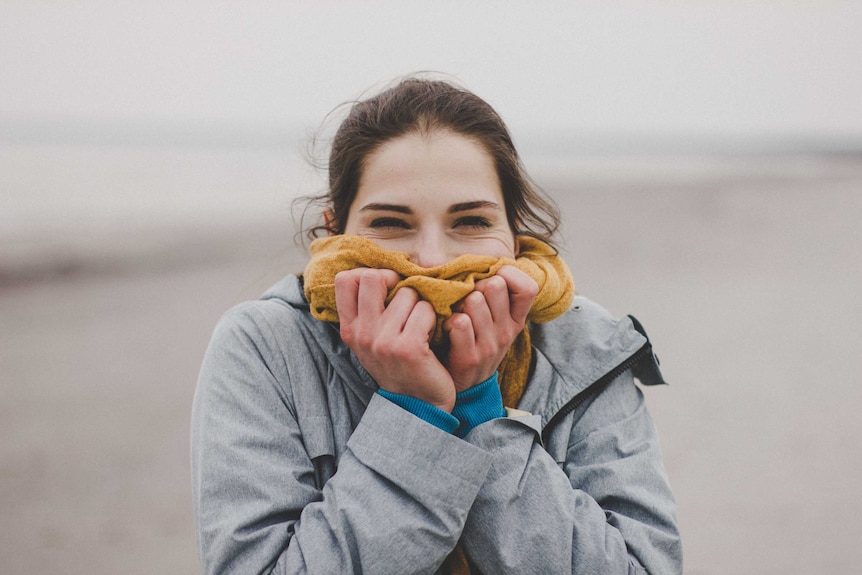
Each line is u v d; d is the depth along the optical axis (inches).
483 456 51.3
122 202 800.3
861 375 254.2
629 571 51.4
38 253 521.3
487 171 59.7
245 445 53.3
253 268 490.0
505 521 51.7
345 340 54.2
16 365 294.0
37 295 414.6
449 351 57.3
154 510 176.7
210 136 2363.4
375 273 53.5
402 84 63.7
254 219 717.9
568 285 63.4
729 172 1493.6
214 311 381.4
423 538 48.9
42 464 202.1
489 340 54.9
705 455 189.5
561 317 68.4
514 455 54.0
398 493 50.5
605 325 68.2
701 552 143.3
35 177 960.9
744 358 273.6
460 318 53.7
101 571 147.5
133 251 545.0
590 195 900.6
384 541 48.3
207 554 50.3
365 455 51.6
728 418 215.0
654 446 61.3
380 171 57.7
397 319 52.9
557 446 60.1
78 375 282.0
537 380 62.7
